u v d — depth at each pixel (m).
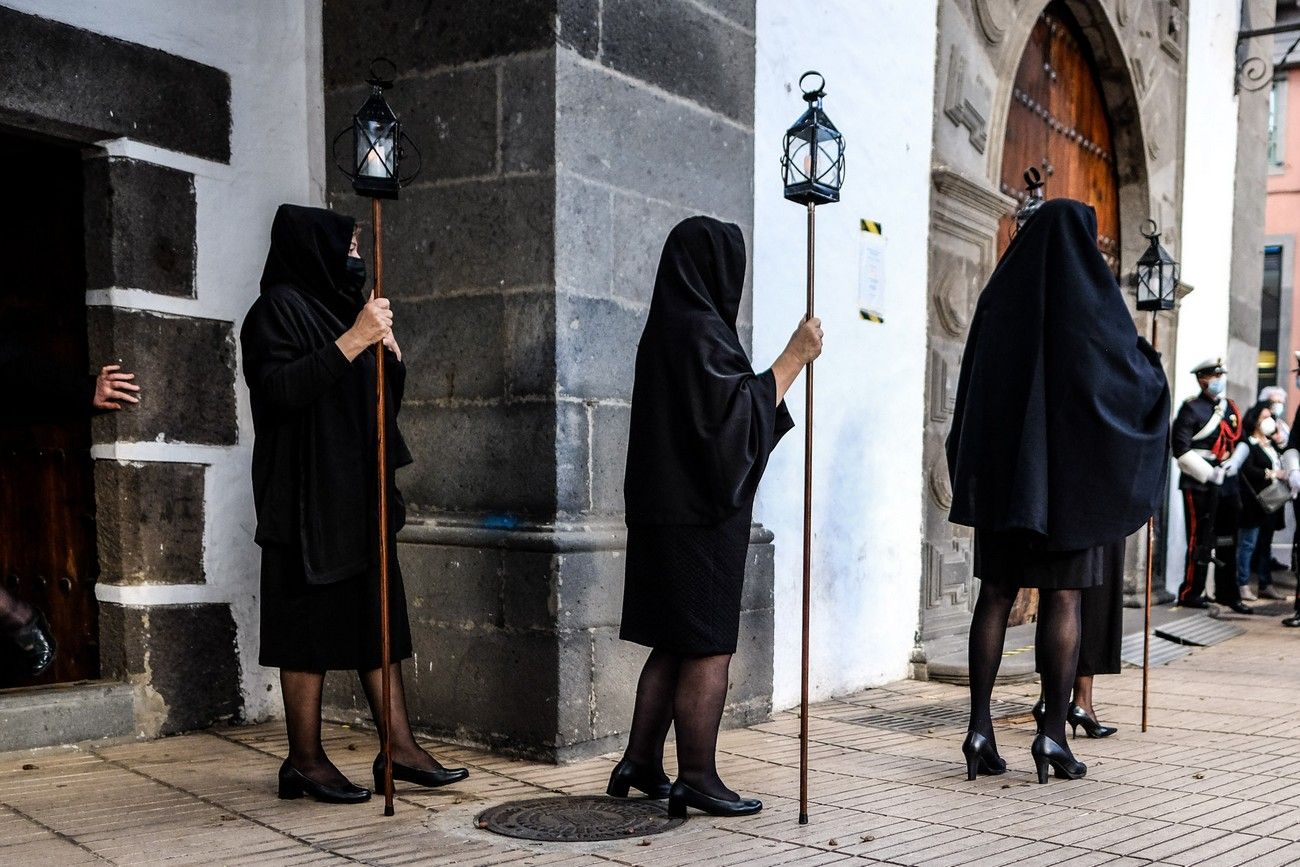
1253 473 10.17
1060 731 4.06
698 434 3.31
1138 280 5.50
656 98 4.71
